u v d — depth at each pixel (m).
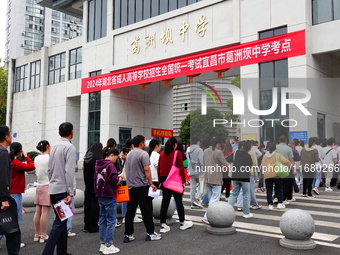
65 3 24.80
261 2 13.93
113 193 4.62
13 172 5.02
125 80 19.45
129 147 6.49
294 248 4.64
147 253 4.57
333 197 9.30
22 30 83.19
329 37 12.67
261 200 9.02
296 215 4.78
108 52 20.81
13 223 3.89
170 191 5.72
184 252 4.59
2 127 4.12
